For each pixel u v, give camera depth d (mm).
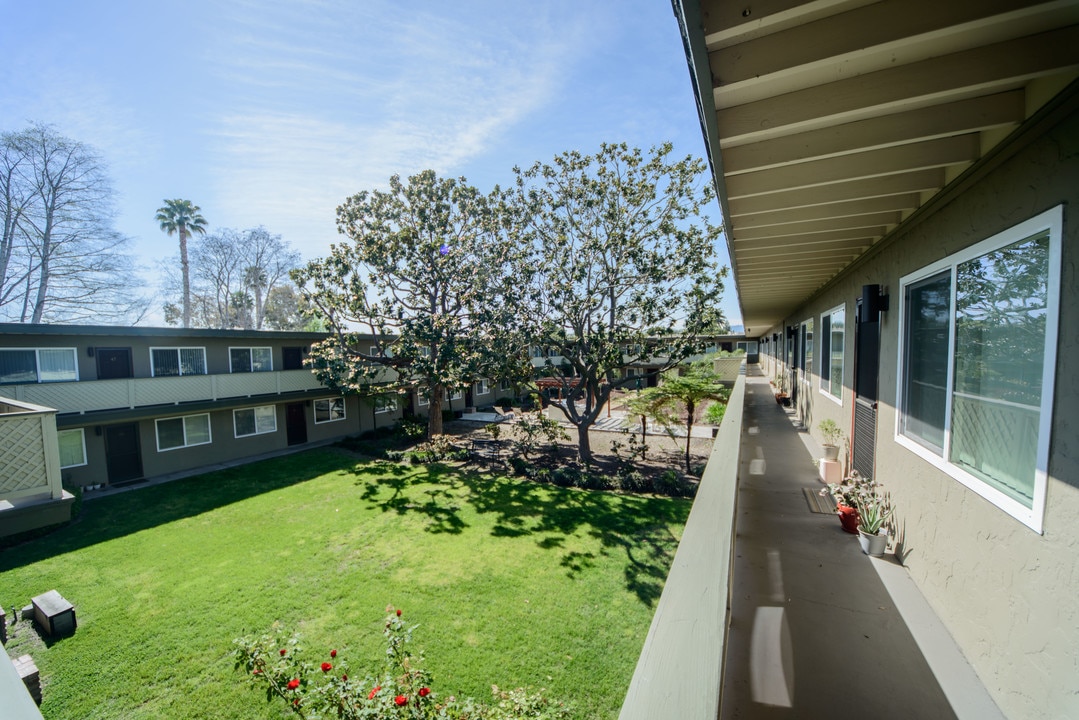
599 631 5031
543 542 7492
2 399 7875
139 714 3992
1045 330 1889
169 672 4500
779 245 4027
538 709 2727
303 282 13586
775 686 2227
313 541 7637
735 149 2107
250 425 14242
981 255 2410
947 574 2701
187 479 11586
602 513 8836
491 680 4250
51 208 19938
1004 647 2076
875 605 2930
